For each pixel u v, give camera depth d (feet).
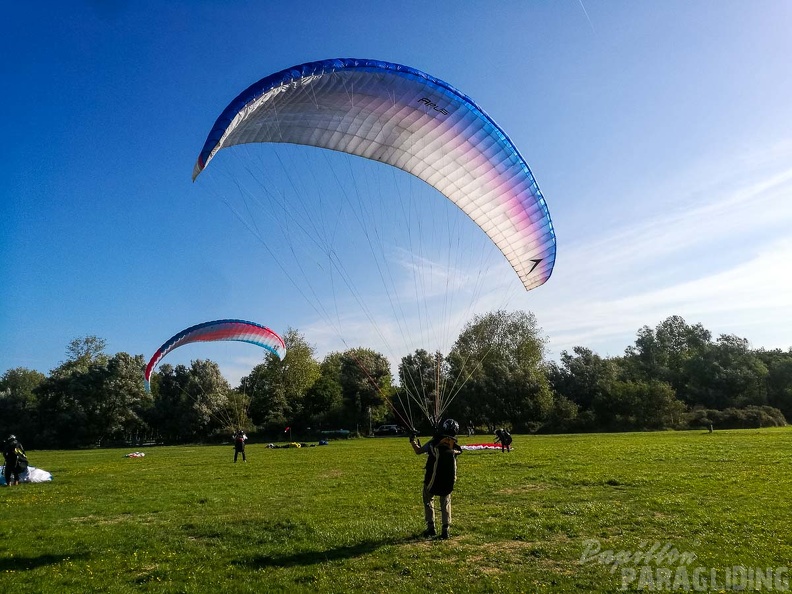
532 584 24.61
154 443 270.87
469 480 57.93
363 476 66.44
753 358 291.17
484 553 29.55
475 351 251.60
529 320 256.11
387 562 28.09
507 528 34.60
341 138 46.73
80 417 239.30
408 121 45.19
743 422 232.94
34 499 55.62
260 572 27.58
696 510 38.11
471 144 46.68
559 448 102.58
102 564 29.96
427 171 50.93
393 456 96.94
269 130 43.55
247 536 35.06
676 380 315.58
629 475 56.59
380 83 41.55
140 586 26.12
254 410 272.51
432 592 23.95
